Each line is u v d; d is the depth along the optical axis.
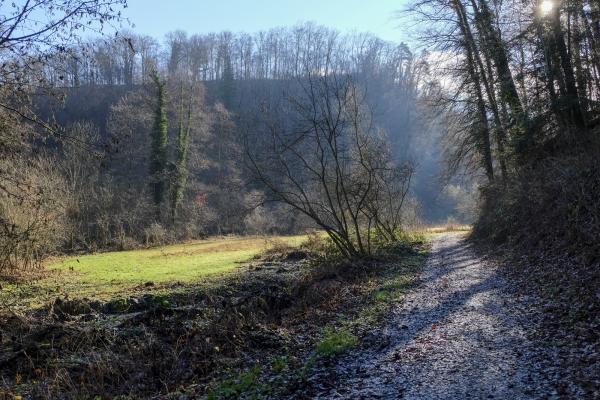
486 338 7.86
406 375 6.62
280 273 20.97
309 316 11.95
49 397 8.32
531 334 7.66
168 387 8.29
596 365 5.79
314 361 7.86
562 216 14.60
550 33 20.06
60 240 32.28
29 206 14.95
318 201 23.72
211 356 9.21
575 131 18.83
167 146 52.56
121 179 43.56
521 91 23.64
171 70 74.06
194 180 50.34
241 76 83.25
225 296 16.03
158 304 14.51
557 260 12.64
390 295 12.98
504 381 5.86
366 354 7.95
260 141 19.27
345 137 23.86
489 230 23.69
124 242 39.78
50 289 19.20
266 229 45.00
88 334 10.99
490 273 14.84
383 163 24.45
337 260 21.12
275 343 9.61
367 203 24.11
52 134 10.57
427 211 64.38
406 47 33.31
